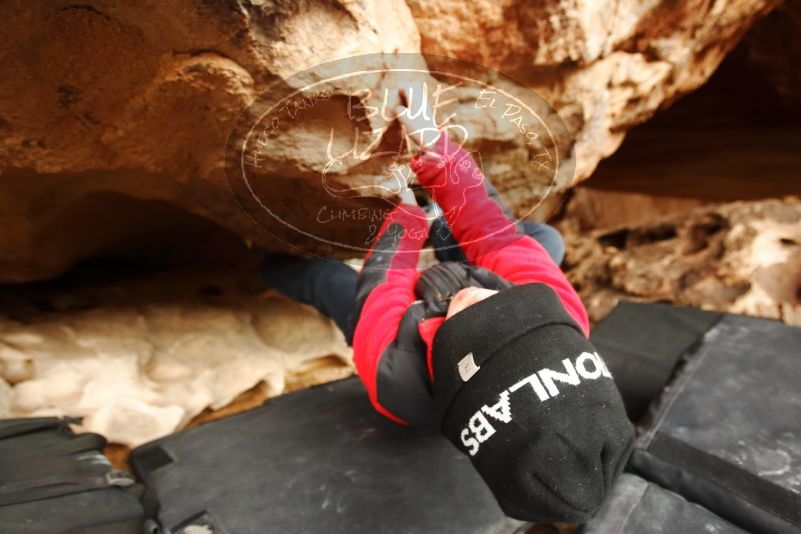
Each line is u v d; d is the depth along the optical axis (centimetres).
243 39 68
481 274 84
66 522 73
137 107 82
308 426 114
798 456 89
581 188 261
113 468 95
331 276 126
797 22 188
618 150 261
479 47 100
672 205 259
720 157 247
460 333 67
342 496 93
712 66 160
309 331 164
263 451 106
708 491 86
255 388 148
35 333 124
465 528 87
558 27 99
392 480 97
